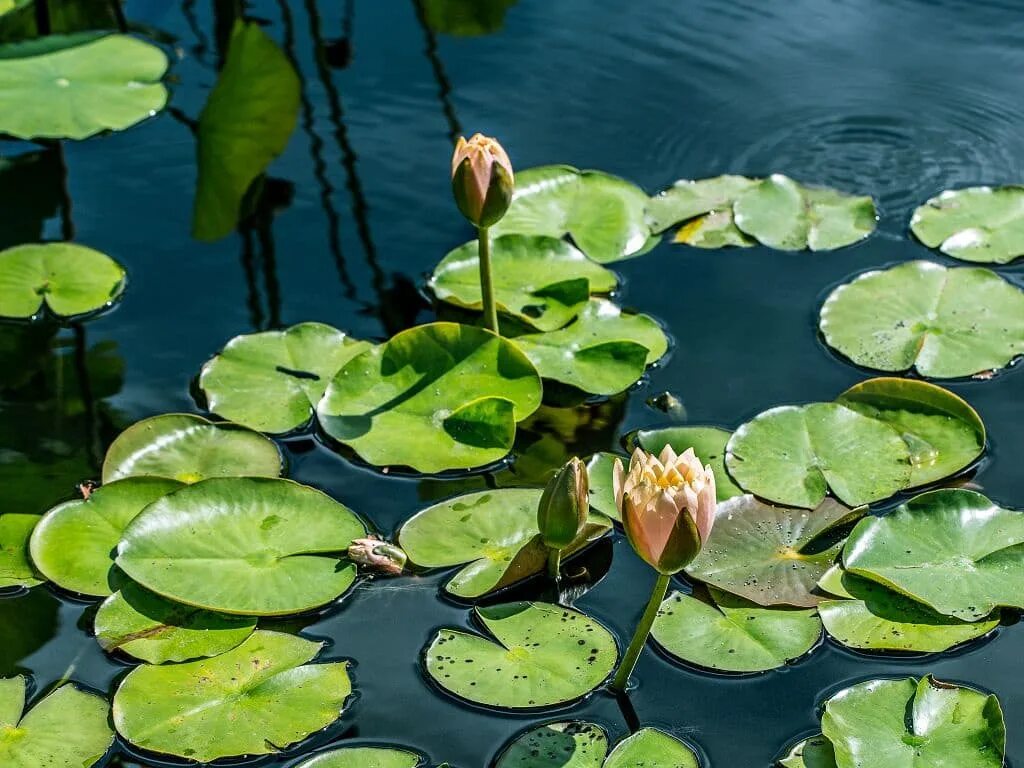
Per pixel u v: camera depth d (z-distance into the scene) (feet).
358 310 10.19
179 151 12.42
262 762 6.41
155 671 6.82
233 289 10.50
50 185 11.86
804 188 11.54
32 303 10.17
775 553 7.59
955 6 14.48
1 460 8.59
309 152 12.24
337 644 7.16
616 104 12.91
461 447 8.63
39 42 13.52
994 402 8.95
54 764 6.29
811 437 8.45
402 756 6.36
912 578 7.29
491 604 7.47
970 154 11.96
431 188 11.75
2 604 7.36
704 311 10.14
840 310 9.87
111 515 7.81
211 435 8.59
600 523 7.88
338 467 8.56
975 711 6.43
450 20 14.48
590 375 9.34
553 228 11.13
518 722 6.64
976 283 9.96
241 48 12.32
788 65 13.48
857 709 6.46
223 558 7.46
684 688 6.84
